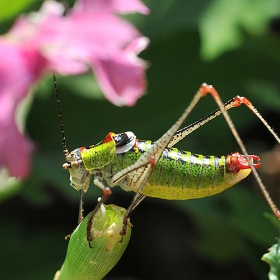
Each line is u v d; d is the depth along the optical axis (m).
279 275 0.16
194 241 0.20
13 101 0.14
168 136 0.17
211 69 0.21
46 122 0.21
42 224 0.21
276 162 0.20
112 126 0.21
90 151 0.18
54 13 0.15
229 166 0.17
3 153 0.14
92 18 0.14
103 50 0.14
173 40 0.21
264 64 0.21
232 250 0.20
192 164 0.17
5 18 0.17
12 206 0.21
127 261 0.21
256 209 0.19
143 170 0.17
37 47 0.14
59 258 0.20
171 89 0.21
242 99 0.18
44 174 0.20
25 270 0.20
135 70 0.15
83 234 0.17
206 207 0.19
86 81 0.21
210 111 0.21
